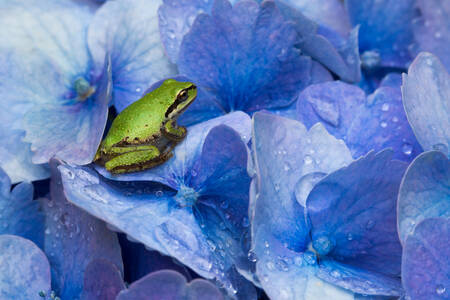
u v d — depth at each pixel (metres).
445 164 0.34
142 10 0.38
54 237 0.35
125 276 0.35
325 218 0.34
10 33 0.37
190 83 0.36
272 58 0.37
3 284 0.34
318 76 0.38
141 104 0.35
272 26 0.37
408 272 0.33
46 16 0.38
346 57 0.39
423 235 0.33
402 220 0.33
